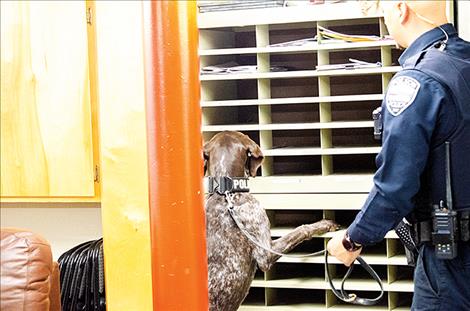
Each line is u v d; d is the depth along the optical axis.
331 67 4.08
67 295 3.01
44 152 2.59
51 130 2.58
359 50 4.54
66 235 3.10
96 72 2.55
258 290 4.46
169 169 2.32
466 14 3.77
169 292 2.34
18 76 2.58
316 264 4.38
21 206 3.11
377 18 4.12
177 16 2.31
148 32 2.31
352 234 2.41
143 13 2.31
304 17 4.12
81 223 3.08
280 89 4.68
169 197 2.33
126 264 2.39
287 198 4.13
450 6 3.84
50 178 2.60
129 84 2.34
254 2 4.23
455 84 2.36
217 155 3.88
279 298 4.33
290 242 3.94
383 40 3.98
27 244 2.23
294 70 4.38
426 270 2.44
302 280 4.14
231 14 4.21
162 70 2.30
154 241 2.34
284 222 4.61
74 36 2.54
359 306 4.12
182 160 2.33
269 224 3.91
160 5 2.29
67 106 2.56
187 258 2.35
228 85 4.62
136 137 2.35
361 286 4.01
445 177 2.37
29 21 2.56
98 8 2.36
